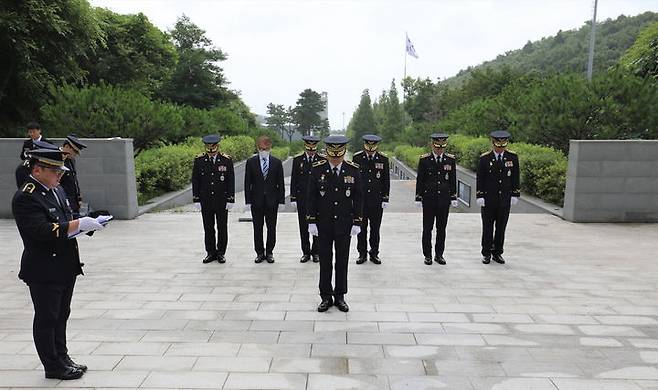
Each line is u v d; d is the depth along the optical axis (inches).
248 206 263.3
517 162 262.5
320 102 2615.7
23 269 132.0
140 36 868.0
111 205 385.4
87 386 134.8
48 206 131.6
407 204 535.8
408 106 1742.1
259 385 135.7
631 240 321.7
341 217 190.9
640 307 200.1
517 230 353.4
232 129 1003.9
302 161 268.1
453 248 303.6
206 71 1173.7
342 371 144.5
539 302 205.5
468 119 897.5
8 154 377.7
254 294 213.6
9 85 546.6
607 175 373.4
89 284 226.2
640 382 139.4
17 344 161.8
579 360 152.8
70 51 557.6
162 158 494.0
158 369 144.6
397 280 235.6
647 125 448.1
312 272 248.4
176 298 207.8
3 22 453.1
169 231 347.3
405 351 158.1
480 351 158.6
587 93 470.3
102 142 377.1
